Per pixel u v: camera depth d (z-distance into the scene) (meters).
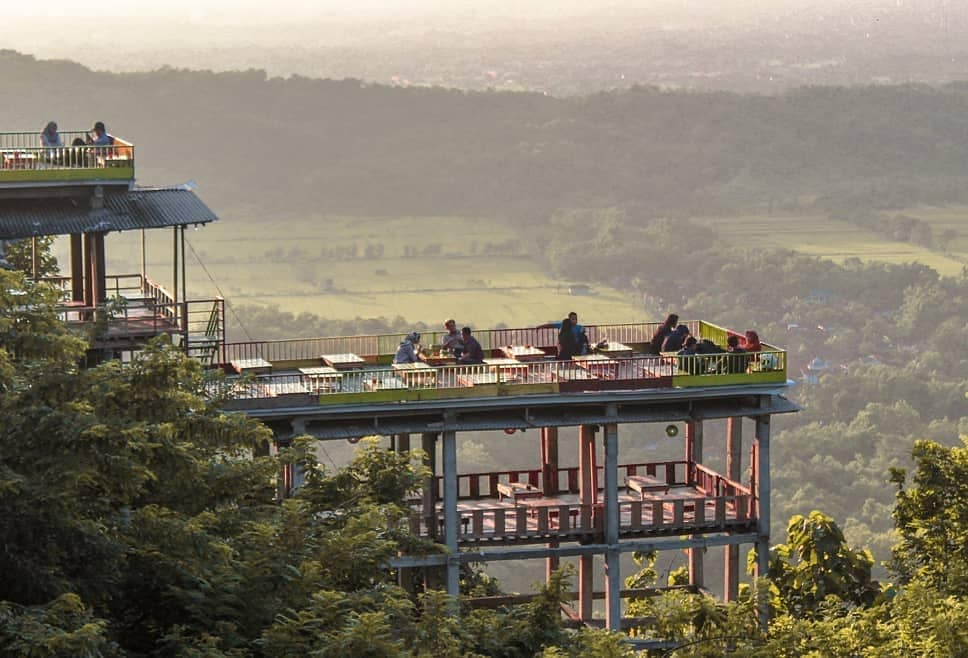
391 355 67.81
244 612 35.97
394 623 38.03
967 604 47.00
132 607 35.81
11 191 65.06
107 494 34.88
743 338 68.75
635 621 68.56
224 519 40.19
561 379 62.69
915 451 65.44
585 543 65.75
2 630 28.75
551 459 70.38
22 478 31.83
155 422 37.38
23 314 37.88
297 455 46.62
